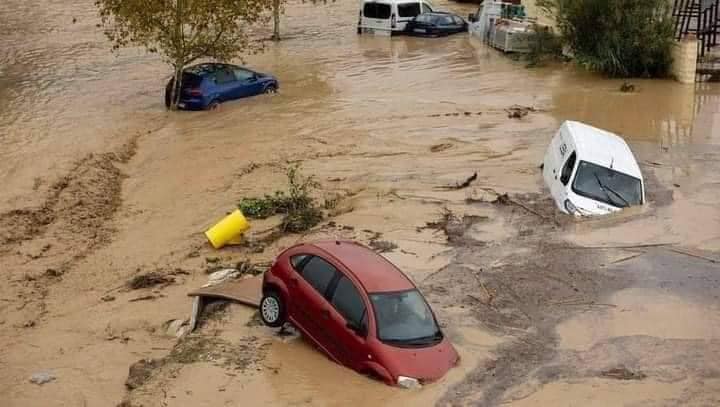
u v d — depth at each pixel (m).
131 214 19.66
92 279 16.44
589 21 34.03
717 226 18.48
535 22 38.94
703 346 13.34
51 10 45.72
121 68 33.41
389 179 21.67
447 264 16.39
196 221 19.17
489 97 30.08
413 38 41.22
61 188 20.58
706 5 35.50
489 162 23.08
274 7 39.31
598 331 13.81
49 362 13.46
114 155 23.09
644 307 14.66
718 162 23.23
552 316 14.31
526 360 12.84
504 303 14.74
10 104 28.20
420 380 12.04
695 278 15.88
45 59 34.84
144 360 13.24
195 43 28.08
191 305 15.18
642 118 27.69
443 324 13.88
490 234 18.06
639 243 17.53
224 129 25.83
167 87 28.11
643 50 32.78
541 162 23.12
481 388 11.97
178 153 23.59
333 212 19.59
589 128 21.73
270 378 12.27
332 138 24.97
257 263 16.91
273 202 19.73
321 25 44.03
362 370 12.33
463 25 42.62
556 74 33.81
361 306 12.56
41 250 17.52
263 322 13.89
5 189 20.33
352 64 35.12
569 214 19.12
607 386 12.12
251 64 34.81
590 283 15.59
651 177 21.86
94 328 14.51
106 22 42.31
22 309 15.21
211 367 12.61
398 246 17.30
